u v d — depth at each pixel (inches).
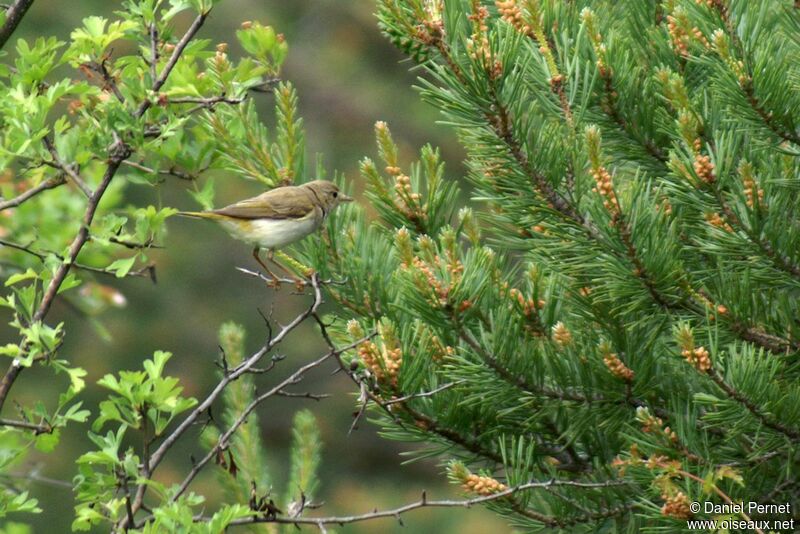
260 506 296.5
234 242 1195.3
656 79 326.3
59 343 299.7
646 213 300.4
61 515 1026.7
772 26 348.2
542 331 327.9
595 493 329.1
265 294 1198.3
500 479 339.3
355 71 1262.3
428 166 360.2
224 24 1202.0
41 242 382.0
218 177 1148.5
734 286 303.4
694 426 302.5
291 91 382.0
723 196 304.0
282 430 1170.0
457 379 314.8
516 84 299.4
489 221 356.5
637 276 303.1
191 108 334.0
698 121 323.3
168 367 1139.9
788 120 301.0
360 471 1165.7
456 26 302.2
